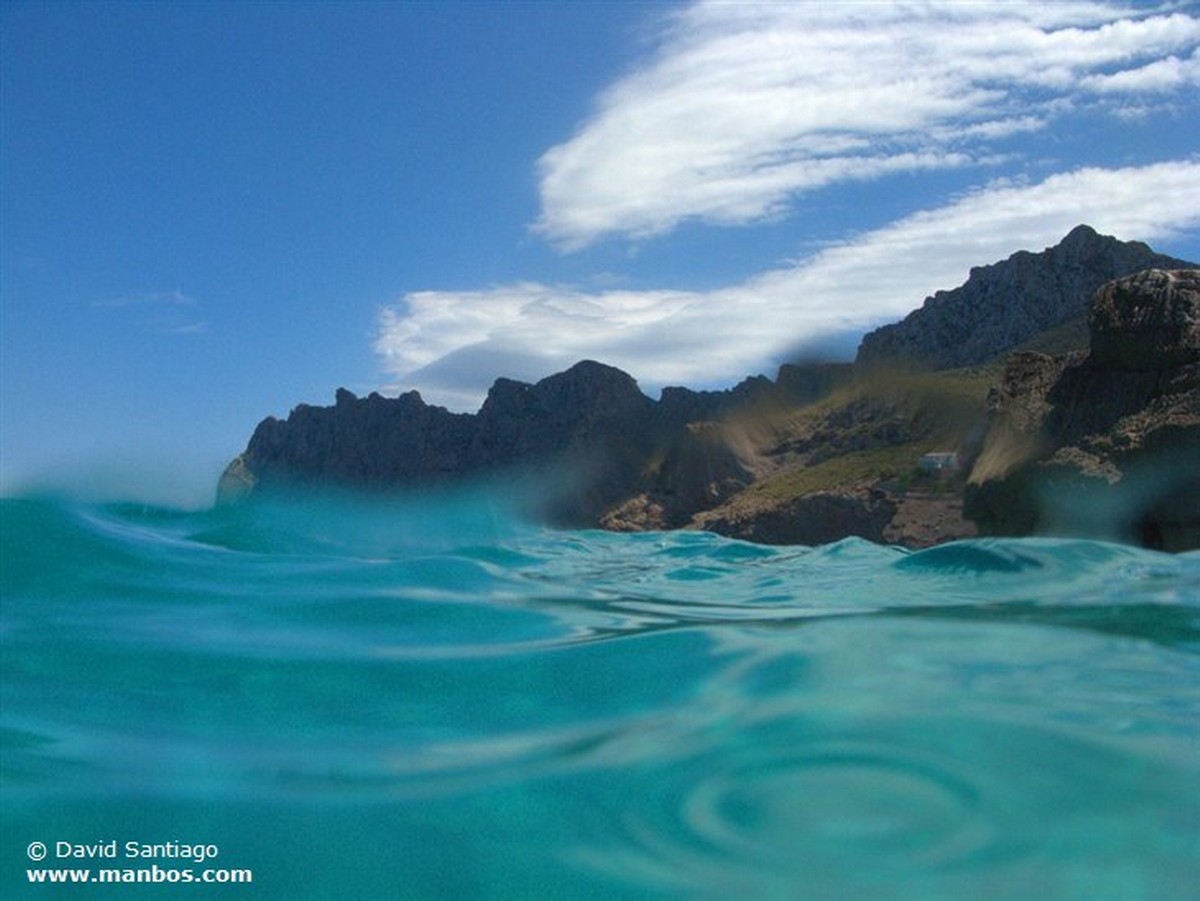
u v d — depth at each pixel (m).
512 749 5.30
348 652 7.02
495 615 8.51
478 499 92.19
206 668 6.49
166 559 9.71
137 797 4.73
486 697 6.12
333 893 3.98
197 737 5.43
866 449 79.00
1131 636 7.45
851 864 4.09
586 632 7.90
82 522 10.51
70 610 7.61
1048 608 8.70
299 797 4.73
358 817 4.56
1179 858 4.04
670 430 94.88
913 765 4.92
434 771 5.04
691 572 13.60
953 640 7.37
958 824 4.33
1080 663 6.61
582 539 27.42
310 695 6.11
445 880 4.07
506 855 4.18
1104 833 4.23
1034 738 5.16
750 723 5.52
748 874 4.03
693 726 5.54
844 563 14.51
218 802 4.67
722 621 8.34
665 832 4.37
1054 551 11.90
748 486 82.19
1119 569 10.95
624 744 5.30
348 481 96.19
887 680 6.29
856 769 4.90
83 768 5.00
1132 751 5.05
